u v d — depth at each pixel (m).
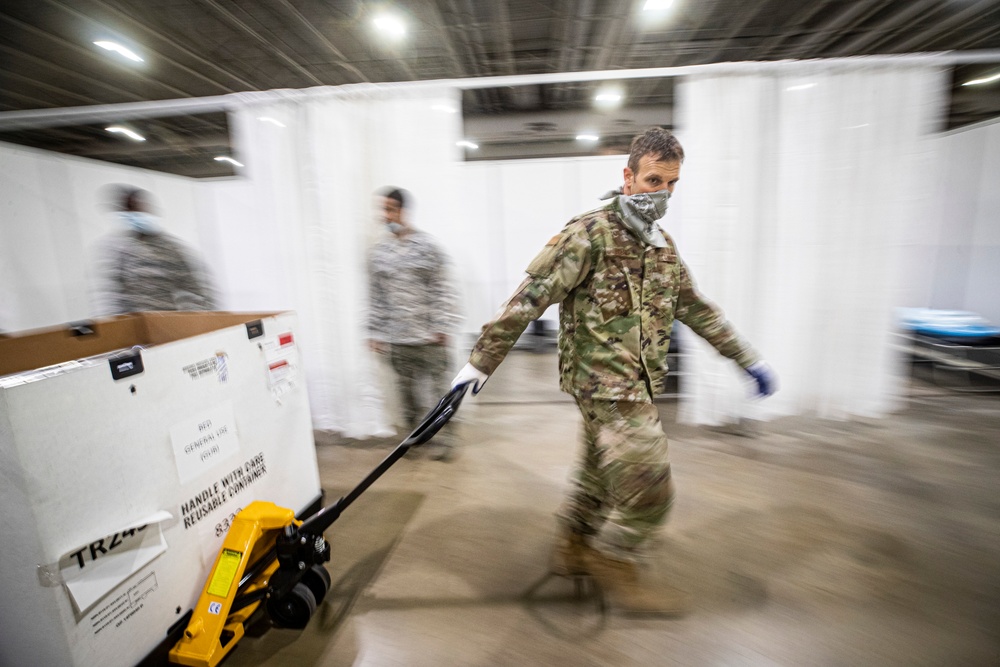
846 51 3.18
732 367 2.45
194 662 1.09
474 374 1.20
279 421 1.53
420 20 2.55
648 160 1.11
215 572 1.16
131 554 1.01
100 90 3.32
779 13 2.61
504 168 3.96
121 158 4.76
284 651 1.20
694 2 2.47
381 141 2.27
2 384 0.78
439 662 1.15
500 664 1.14
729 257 2.30
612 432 1.17
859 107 2.15
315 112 2.23
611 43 2.97
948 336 3.06
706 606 1.30
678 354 2.91
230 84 3.35
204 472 1.21
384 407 2.57
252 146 2.30
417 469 2.20
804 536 1.60
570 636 1.22
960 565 1.45
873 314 2.39
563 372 1.29
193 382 1.18
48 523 0.84
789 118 2.17
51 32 2.45
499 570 1.48
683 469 2.08
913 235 2.31
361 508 1.86
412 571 1.49
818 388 2.50
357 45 2.83
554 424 2.73
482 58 3.14
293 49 2.85
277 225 2.38
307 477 1.70
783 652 1.15
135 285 2.19
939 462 2.10
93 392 0.92
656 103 4.27
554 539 1.64
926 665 1.11
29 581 0.86
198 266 2.38
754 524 1.67
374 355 2.46
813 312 2.39
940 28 2.84
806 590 1.36
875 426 2.46
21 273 3.00
